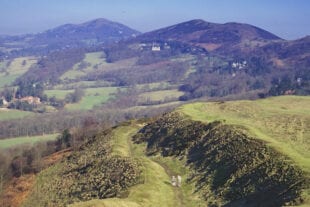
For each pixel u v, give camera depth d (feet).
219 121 265.95
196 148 247.91
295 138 228.43
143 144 305.12
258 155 194.80
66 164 338.13
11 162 409.49
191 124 280.92
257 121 276.00
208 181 201.05
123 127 366.84
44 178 331.36
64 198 253.44
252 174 182.70
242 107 324.19
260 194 165.17
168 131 292.61
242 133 229.45
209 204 181.37
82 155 334.85
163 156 262.26
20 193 317.22
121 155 272.51
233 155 208.44
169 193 198.49
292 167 168.96
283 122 267.59
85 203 165.37
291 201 142.31
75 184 265.34
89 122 628.28
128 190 194.49
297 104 339.57
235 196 176.65
